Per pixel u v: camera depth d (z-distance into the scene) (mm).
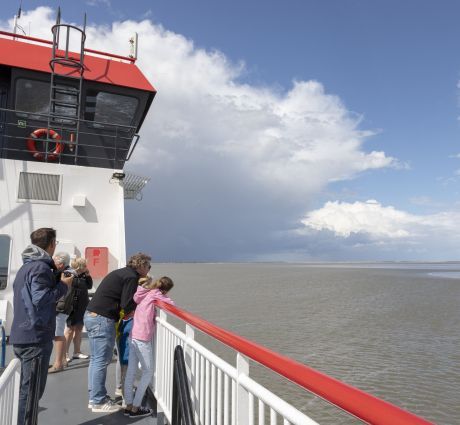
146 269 4324
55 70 8055
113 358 6250
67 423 3955
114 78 8523
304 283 44031
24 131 8039
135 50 9102
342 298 29250
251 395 2045
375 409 1114
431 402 9094
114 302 4207
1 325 5621
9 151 7906
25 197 7184
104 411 4223
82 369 5695
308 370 1500
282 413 1678
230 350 12625
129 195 10031
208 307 24469
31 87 8039
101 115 8508
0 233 6980
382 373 11164
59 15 7895
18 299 3240
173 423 3275
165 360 3922
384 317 20562
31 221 7172
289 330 17203
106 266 7418
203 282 47000
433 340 15211
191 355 3213
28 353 3209
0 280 6871
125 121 8695
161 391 4031
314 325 18297
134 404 4086
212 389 2674
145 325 4059
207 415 2750
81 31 8062
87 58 8672
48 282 3238
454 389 9828
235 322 19219
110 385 5211
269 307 24297
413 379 10625
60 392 4793
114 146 8547
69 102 8289
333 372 11352
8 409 2416
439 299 28219
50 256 3381
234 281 48469
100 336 4176
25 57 8062
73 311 5996
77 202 7355
